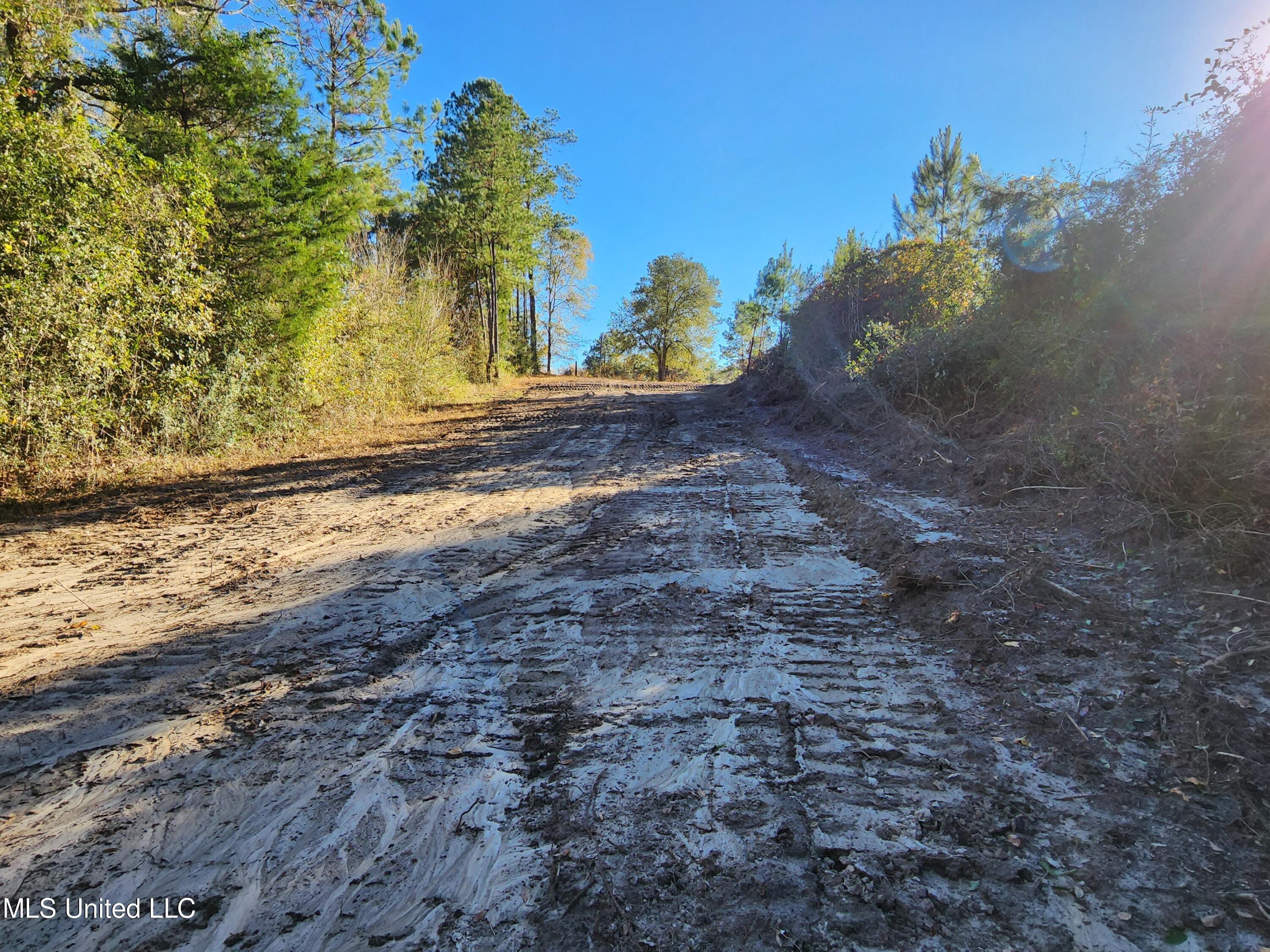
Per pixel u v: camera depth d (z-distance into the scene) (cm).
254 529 606
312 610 412
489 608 412
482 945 179
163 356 885
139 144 948
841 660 335
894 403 969
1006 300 811
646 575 465
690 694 306
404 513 659
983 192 851
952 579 413
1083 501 507
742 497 689
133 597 442
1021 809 226
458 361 2092
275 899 196
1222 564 367
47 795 244
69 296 713
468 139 2519
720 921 185
